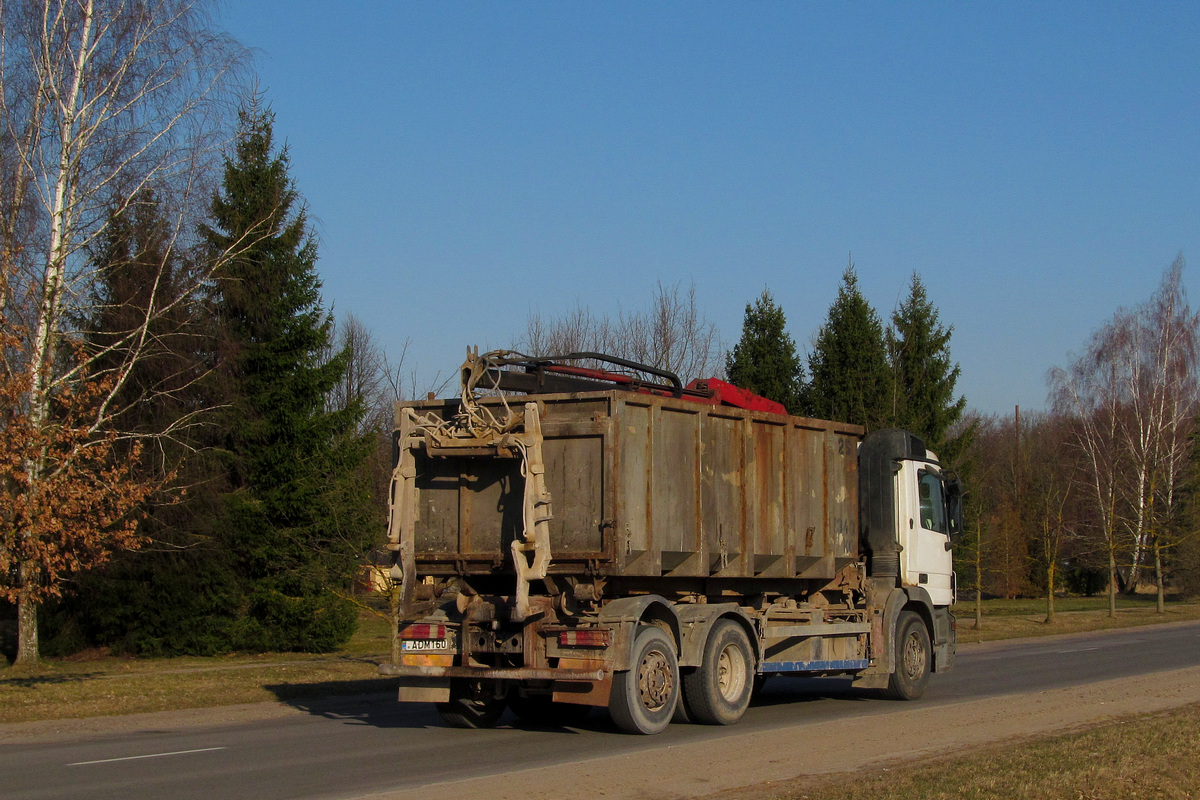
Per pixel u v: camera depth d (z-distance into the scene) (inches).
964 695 615.8
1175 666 802.8
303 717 537.6
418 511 478.0
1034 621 1435.8
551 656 438.0
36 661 879.1
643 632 445.7
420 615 463.8
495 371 469.1
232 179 1076.5
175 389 956.0
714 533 484.7
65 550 668.1
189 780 348.8
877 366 1373.0
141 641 1011.9
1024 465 2293.3
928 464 634.8
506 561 454.0
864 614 576.7
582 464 442.0
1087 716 500.7
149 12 895.1
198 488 997.2
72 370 800.3
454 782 335.3
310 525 1056.2
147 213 926.4
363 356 2031.3
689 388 550.0
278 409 1057.5
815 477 556.7
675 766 361.7
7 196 828.0
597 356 499.8
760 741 419.8
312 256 1114.1
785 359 1448.1
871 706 562.3
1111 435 1827.0
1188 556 1953.7
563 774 346.6
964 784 315.3
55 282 832.3
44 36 850.8
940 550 635.5
